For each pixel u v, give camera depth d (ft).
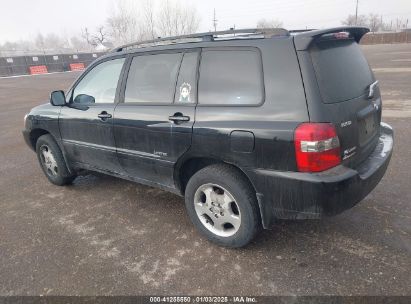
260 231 10.73
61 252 10.62
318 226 11.03
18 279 9.47
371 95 10.14
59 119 14.30
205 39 10.15
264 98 8.70
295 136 8.10
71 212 13.25
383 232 10.51
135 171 12.19
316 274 8.91
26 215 13.24
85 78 13.76
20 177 17.46
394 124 22.45
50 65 118.01
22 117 34.81
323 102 8.14
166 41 11.20
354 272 8.88
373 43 192.95
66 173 15.31
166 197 14.03
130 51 12.10
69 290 8.95
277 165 8.50
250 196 9.29
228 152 9.20
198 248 10.41
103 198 14.30
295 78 8.28
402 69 52.85
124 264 9.86
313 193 8.17
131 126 11.46
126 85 12.01
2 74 106.42
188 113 10.00
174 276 9.24
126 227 11.89
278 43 8.60
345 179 8.18
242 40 9.29
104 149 12.82
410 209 11.71
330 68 8.74
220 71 9.60
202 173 9.91
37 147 16.06
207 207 10.28
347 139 8.71
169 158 10.73
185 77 10.34
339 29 9.15
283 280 8.80
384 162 9.84
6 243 11.32
